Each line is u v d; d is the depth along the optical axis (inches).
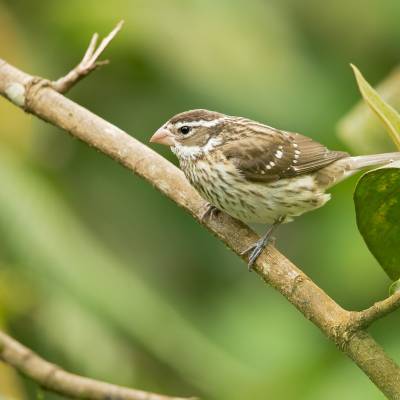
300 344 456.1
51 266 385.7
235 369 420.8
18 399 348.5
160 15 483.8
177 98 488.4
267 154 388.8
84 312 386.9
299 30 521.0
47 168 434.3
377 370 264.8
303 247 505.0
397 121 263.9
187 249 503.2
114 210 494.0
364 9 523.5
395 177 260.5
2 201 390.6
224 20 490.0
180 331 403.9
